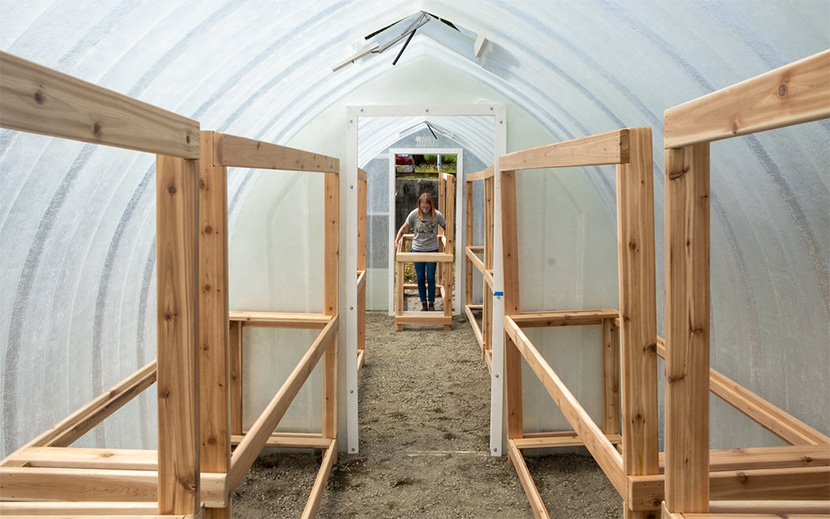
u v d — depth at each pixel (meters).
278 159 2.59
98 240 2.55
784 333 2.67
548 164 2.76
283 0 2.33
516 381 4.52
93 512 1.75
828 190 2.15
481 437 4.99
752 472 1.97
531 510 3.86
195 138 1.65
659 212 3.44
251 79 2.95
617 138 1.95
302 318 4.42
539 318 4.40
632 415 2.04
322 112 4.41
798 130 2.04
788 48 1.87
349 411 4.66
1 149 1.80
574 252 4.55
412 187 11.38
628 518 2.05
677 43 2.18
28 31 1.72
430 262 8.91
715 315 3.21
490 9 2.76
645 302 2.02
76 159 2.11
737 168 2.46
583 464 4.52
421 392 6.05
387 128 6.91
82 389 2.62
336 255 4.45
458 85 4.50
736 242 2.81
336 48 3.19
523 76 3.57
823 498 1.96
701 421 1.62
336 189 4.41
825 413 2.43
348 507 3.90
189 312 1.68
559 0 2.32
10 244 2.03
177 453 1.72
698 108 1.39
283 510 3.87
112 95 1.21
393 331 8.44
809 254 2.40
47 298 2.29
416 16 3.58
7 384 2.13
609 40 2.44
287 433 4.70
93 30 1.86
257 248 4.57
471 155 9.17
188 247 1.67
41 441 2.29
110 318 2.84
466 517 3.78
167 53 2.25
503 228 4.43
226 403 2.04
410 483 4.21
